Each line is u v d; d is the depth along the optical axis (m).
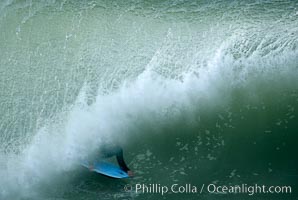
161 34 53.03
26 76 47.94
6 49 51.53
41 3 57.88
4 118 43.03
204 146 40.81
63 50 51.25
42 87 46.56
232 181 37.44
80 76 47.59
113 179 38.09
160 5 57.56
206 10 56.34
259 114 43.53
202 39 51.81
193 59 48.84
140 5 57.66
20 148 40.19
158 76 46.75
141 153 40.34
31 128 42.03
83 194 36.91
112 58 49.84
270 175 37.91
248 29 52.88
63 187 37.59
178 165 39.09
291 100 44.78
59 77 47.69
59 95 45.44
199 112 43.91
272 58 48.75
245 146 40.66
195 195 36.22
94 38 53.03
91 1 58.38
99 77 47.34
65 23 55.16
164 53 49.88
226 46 50.38
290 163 38.97
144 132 42.19
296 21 53.88
